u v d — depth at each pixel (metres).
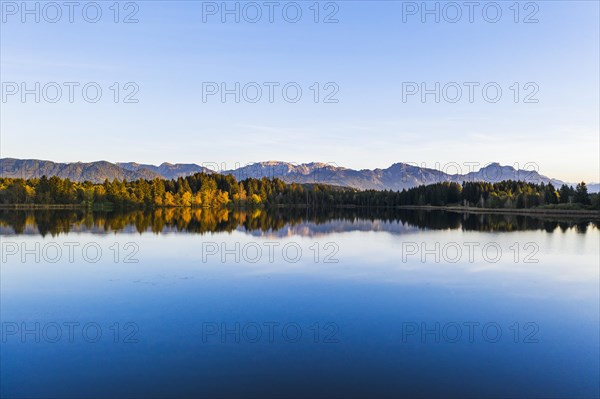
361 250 40.28
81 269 29.77
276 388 12.35
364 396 11.93
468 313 20.00
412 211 148.38
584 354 15.14
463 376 13.26
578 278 28.20
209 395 11.94
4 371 13.55
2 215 91.00
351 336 16.70
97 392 12.15
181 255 36.09
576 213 114.44
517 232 60.47
